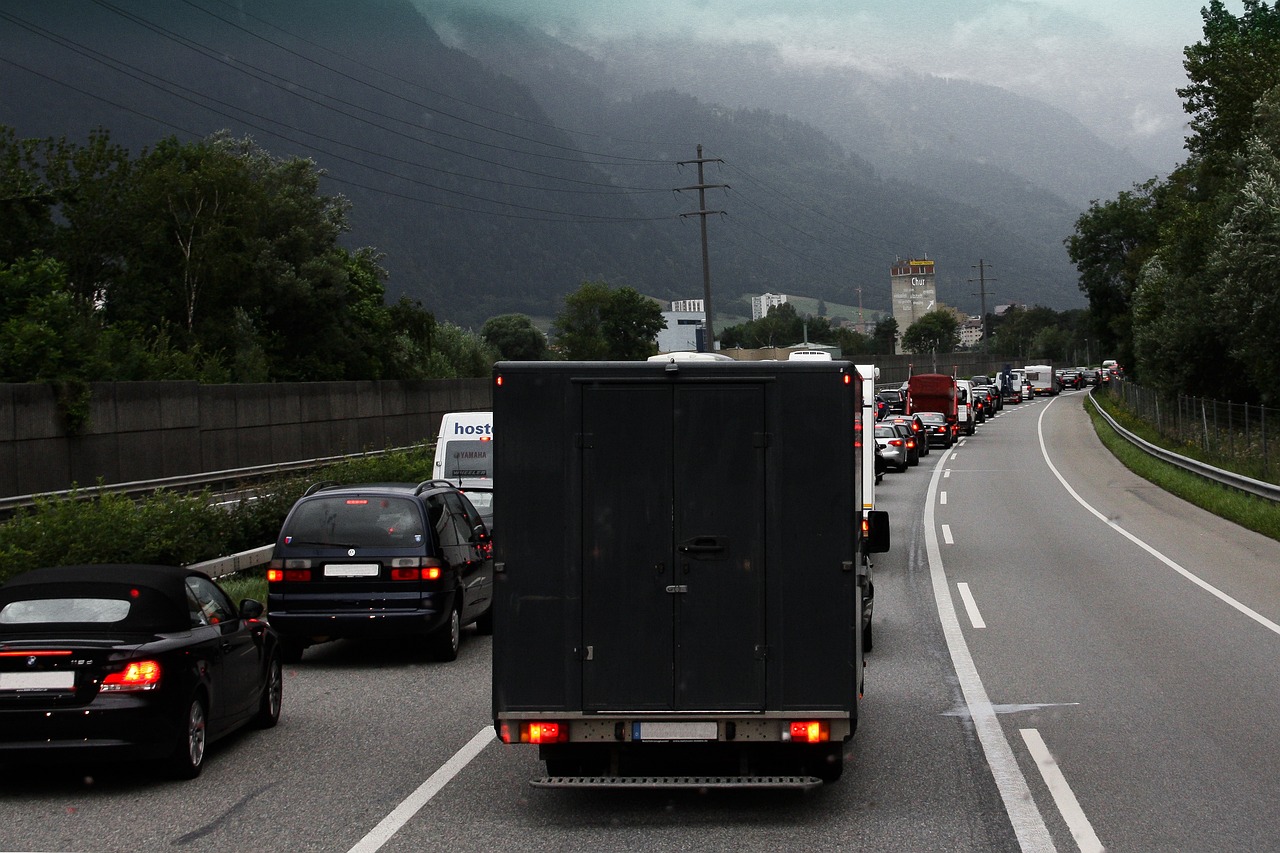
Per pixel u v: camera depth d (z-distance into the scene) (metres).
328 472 25.64
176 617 8.34
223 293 56.81
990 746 8.65
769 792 7.61
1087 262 101.88
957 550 21.75
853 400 7.24
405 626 12.15
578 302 115.25
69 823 7.10
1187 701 10.00
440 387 64.19
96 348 41.50
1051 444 57.16
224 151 66.44
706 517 7.23
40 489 34.28
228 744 9.20
